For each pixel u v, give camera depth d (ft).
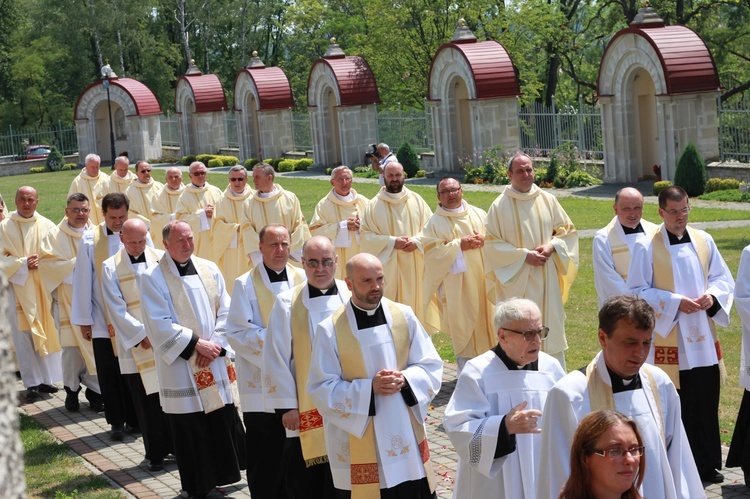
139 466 29.14
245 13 211.82
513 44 138.21
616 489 12.32
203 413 25.66
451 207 34.88
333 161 133.28
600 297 27.04
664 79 85.66
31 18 212.23
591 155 97.91
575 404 15.51
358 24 177.47
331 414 18.92
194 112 161.38
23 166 174.60
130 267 29.45
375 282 19.03
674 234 25.07
